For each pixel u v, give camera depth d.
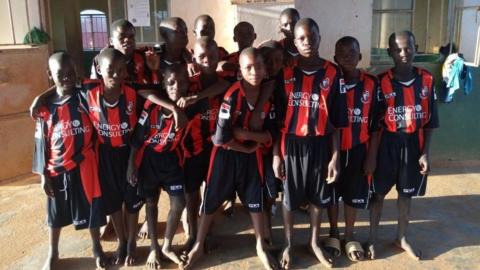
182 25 2.90
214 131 2.89
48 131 2.63
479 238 3.12
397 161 2.84
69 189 2.68
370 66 4.38
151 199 2.80
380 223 3.36
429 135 2.84
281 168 2.75
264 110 2.65
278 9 4.00
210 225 3.09
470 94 4.55
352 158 2.84
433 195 3.86
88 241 3.14
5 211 3.62
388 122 2.80
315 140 2.69
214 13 4.40
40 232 3.27
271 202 3.00
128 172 2.72
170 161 2.74
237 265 2.82
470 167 4.53
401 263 2.83
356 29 4.28
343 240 3.06
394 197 3.80
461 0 4.41
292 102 2.65
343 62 2.71
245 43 3.29
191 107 2.76
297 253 2.95
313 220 2.85
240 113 2.63
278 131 2.74
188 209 2.98
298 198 2.78
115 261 2.85
